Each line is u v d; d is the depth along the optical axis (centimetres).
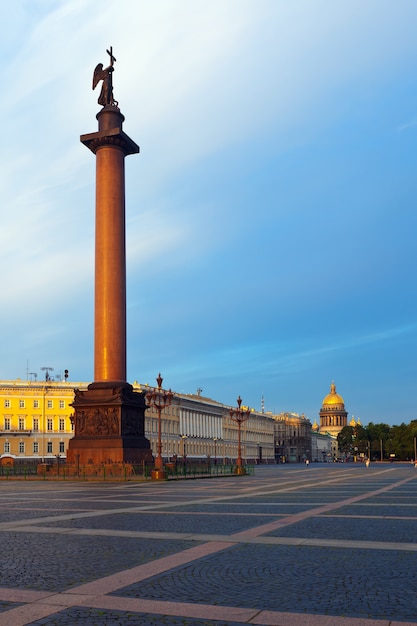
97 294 7512
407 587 1303
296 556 1634
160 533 2064
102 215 7625
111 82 8194
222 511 2811
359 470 11388
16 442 14788
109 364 7406
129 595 1255
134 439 7412
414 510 2855
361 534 2019
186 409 17788
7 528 2220
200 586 1320
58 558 1630
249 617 1109
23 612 1144
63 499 3622
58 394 15200
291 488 4825
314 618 1102
